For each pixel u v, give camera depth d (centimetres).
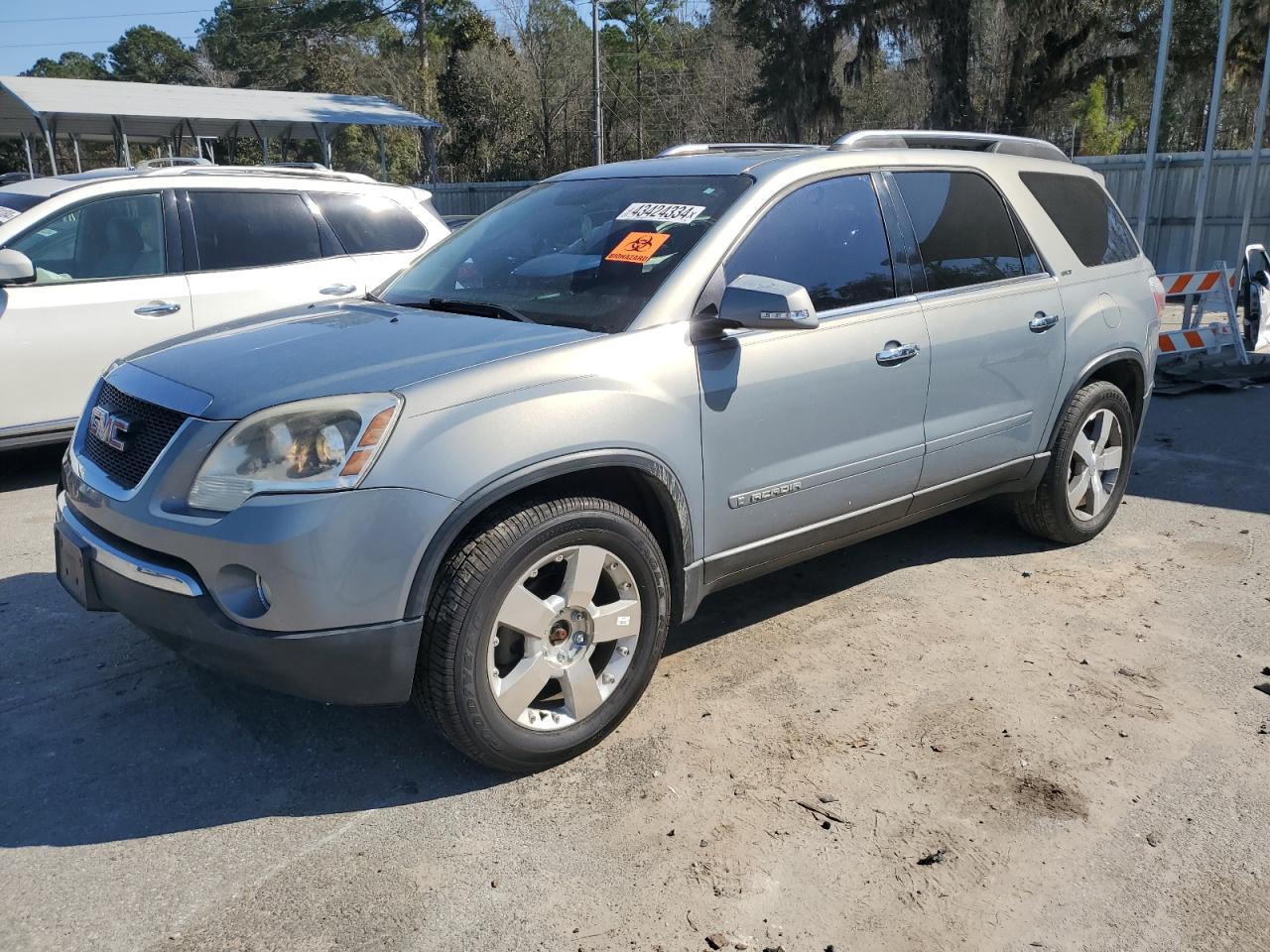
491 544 277
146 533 276
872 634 405
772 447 346
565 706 311
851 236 379
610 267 347
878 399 376
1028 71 2706
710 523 336
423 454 268
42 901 252
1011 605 433
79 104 2238
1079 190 491
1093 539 515
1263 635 404
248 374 290
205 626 268
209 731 331
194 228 639
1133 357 495
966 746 323
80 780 304
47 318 581
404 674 274
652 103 4731
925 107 3803
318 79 5706
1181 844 277
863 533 399
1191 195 1842
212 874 263
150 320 614
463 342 305
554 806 292
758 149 432
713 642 398
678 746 323
